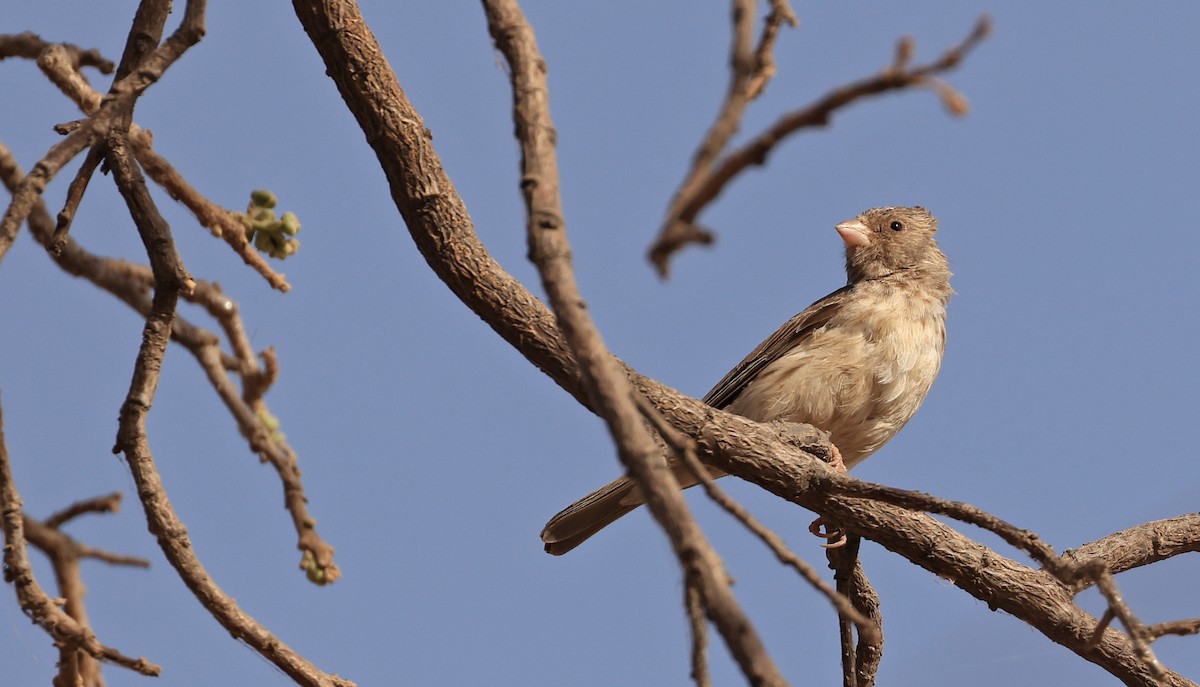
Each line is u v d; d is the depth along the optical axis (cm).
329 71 858
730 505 510
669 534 415
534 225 482
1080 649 940
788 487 930
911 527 940
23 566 746
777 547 513
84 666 867
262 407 1029
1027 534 688
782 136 352
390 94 850
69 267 1018
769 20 565
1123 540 1009
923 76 334
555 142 511
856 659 998
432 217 855
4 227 661
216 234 912
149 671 758
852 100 343
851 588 977
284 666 785
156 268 815
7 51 960
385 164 861
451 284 867
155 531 781
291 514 989
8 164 984
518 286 866
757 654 393
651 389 925
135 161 838
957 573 943
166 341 820
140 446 797
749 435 924
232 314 1030
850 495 758
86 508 918
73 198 831
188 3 741
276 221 923
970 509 710
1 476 758
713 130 382
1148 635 632
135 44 855
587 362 448
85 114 898
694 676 498
